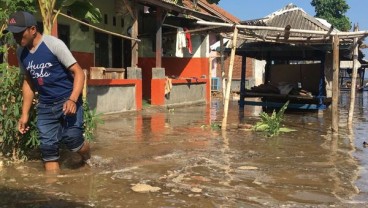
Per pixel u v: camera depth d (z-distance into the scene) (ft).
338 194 13.91
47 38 15.19
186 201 12.91
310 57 49.60
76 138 16.19
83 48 45.03
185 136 26.40
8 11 20.52
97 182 14.88
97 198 13.04
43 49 15.07
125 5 43.09
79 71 15.38
